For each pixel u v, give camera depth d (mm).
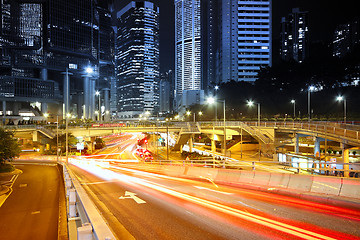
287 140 62406
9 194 24594
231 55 191750
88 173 34688
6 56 190375
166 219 10180
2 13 187750
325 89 106500
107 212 11562
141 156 74938
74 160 62250
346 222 9117
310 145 65000
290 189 14617
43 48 199625
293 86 112625
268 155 57219
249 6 182875
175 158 70250
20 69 197750
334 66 101250
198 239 7957
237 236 8055
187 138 79000
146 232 8727
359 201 11008
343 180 12289
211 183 20656
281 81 117875
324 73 103188
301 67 110688
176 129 76062
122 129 76188
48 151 75438
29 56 196000
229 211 10984
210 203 12641
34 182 31812
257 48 183500
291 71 114625
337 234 7988
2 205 19703
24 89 188625
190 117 163375
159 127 75688
